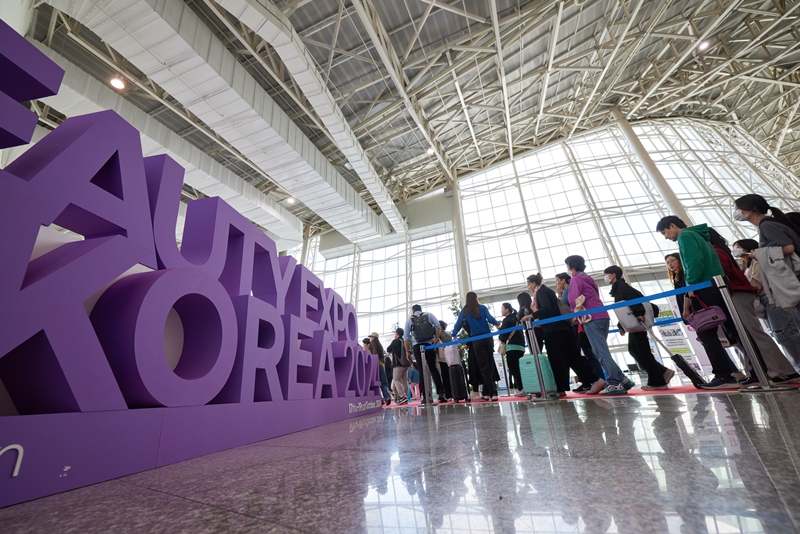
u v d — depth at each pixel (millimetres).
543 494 632
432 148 11859
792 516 457
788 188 13234
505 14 8344
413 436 1556
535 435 1290
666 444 940
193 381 1463
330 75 9047
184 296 1603
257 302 2033
